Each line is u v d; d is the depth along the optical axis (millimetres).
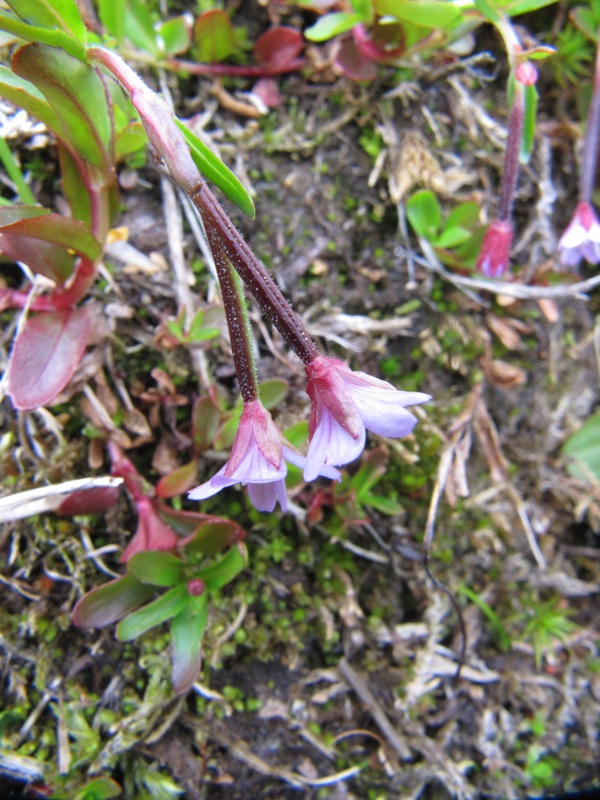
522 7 99
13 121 99
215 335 97
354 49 109
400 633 111
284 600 107
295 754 106
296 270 109
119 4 99
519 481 121
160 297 104
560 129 123
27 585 98
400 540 113
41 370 90
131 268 103
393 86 113
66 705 97
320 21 104
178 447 103
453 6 98
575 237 109
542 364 121
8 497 87
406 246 112
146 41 104
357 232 112
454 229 108
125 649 99
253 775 104
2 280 100
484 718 113
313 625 108
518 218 122
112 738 96
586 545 126
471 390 116
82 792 93
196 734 101
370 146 112
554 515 123
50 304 97
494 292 116
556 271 117
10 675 97
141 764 99
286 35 108
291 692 106
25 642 98
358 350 110
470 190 118
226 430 97
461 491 111
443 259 113
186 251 106
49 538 97
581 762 117
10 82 84
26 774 96
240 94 111
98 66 79
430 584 112
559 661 119
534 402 121
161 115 67
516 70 98
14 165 97
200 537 89
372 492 112
